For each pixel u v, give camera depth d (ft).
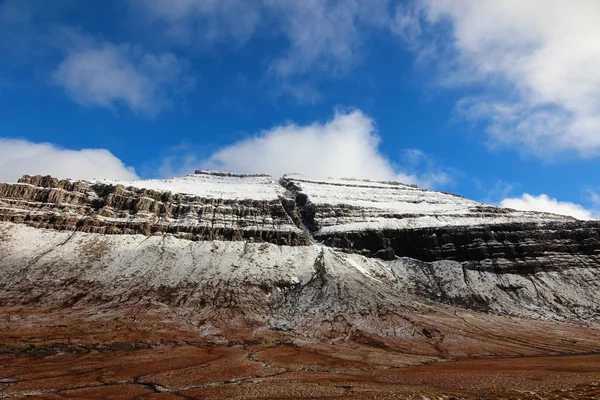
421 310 373.20
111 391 144.05
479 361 228.22
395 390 134.41
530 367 192.85
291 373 185.26
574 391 107.86
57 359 205.36
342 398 121.39
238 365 201.16
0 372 175.01
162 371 184.14
